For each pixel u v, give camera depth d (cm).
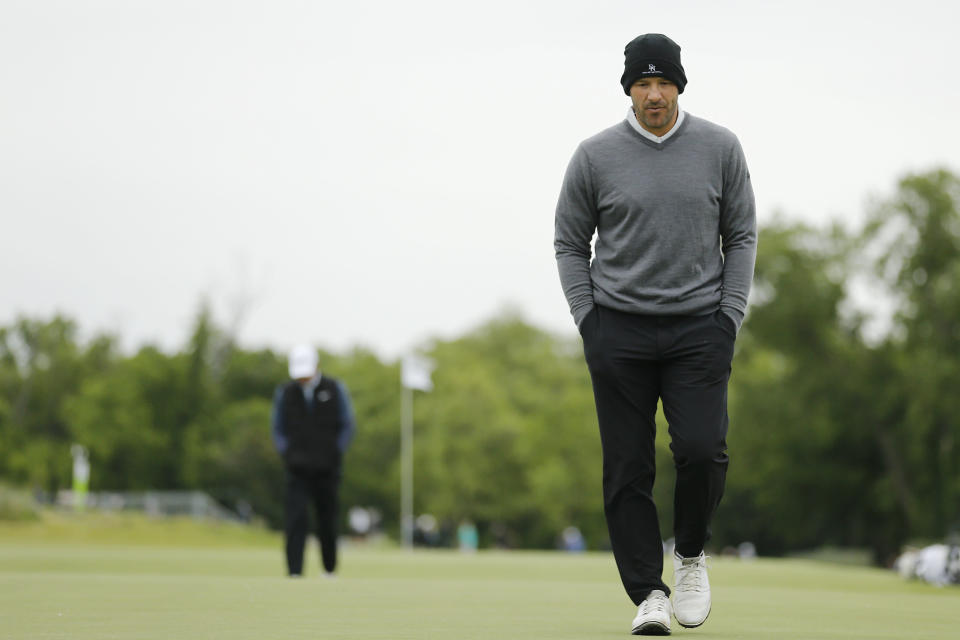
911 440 13562
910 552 4275
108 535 10238
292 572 2822
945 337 13525
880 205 14162
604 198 1310
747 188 1323
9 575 2336
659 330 1277
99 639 1123
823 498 15138
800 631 1309
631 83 1306
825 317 14675
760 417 15388
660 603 1245
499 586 2241
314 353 2869
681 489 1282
